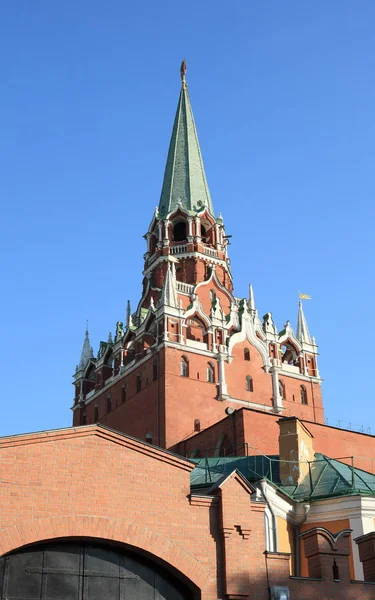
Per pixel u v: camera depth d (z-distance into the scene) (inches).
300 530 1302.9
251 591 907.4
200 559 902.4
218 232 3331.7
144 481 906.7
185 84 3887.8
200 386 2682.1
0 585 816.3
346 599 949.2
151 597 884.6
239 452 2154.3
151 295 3147.1
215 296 3125.0
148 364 2758.4
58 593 840.3
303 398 2947.8
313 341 3105.3
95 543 877.2
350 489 1295.5
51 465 861.2
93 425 899.4
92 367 3225.9
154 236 3353.8
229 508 936.9
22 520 823.7
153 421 2608.3
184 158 3540.8
